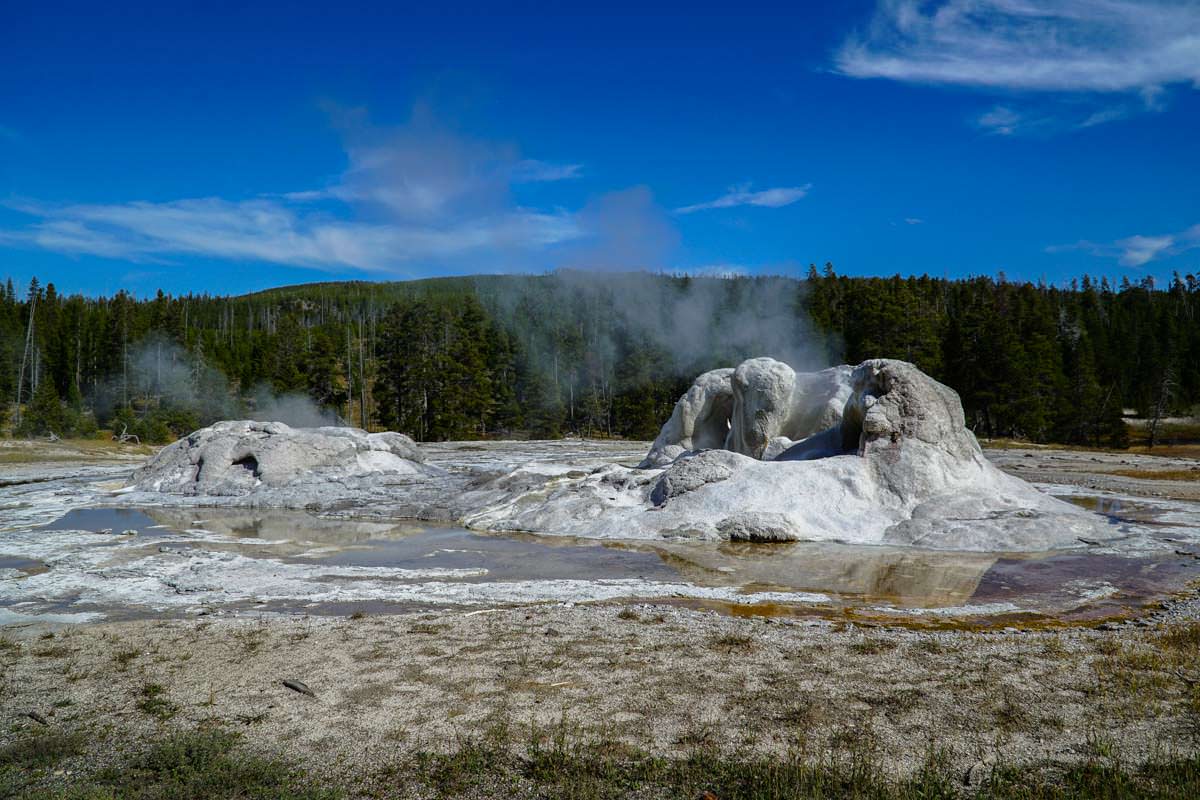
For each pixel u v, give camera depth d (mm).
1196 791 5109
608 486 18875
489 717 6562
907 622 9758
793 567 13078
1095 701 6793
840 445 19359
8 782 5531
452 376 66000
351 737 6223
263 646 8531
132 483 25562
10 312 78312
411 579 12297
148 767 5746
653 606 10281
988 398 58188
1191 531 16047
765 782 5336
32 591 11531
